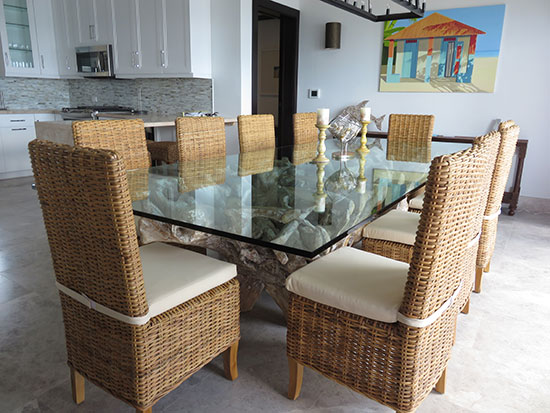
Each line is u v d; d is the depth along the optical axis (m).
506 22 4.29
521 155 4.13
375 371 1.31
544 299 2.46
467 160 1.09
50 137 3.81
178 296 1.35
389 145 3.53
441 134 4.82
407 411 1.28
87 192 1.09
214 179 2.12
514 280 2.71
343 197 1.78
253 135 3.15
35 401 1.58
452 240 1.18
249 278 2.17
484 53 4.43
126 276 1.14
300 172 2.31
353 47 5.16
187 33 4.55
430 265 1.12
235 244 1.86
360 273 1.47
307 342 1.47
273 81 7.10
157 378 1.33
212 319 1.49
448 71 4.64
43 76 5.81
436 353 1.35
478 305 2.38
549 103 4.23
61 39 5.76
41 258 2.92
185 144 2.68
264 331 2.10
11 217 3.84
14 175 5.54
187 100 5.20
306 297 1.43
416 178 2.16
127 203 1.07
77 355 1.46
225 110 4.89
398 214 2.38
